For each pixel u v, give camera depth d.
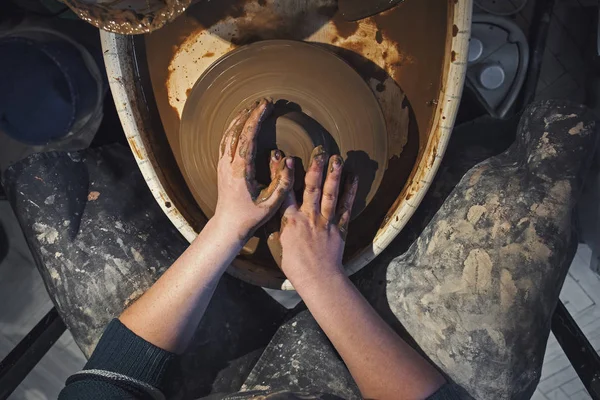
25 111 2.03
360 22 1.49
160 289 1.41
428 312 1.54
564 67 2.19
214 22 1.52
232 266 1.59
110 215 1.81
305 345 1.73
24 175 1.84
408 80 1.50
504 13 2.16
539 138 1.55
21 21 2.17
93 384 1.35
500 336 1.45
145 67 1.58
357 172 1.50
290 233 1.40
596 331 2.34
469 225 1.54
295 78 1.46
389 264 1.70
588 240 2.11
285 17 1.50
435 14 1.43
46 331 1.87
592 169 1.93
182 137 1.55
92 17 1.21
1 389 1.75
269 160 1.39
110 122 2.24
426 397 1.32
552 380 2.45
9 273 2.47
